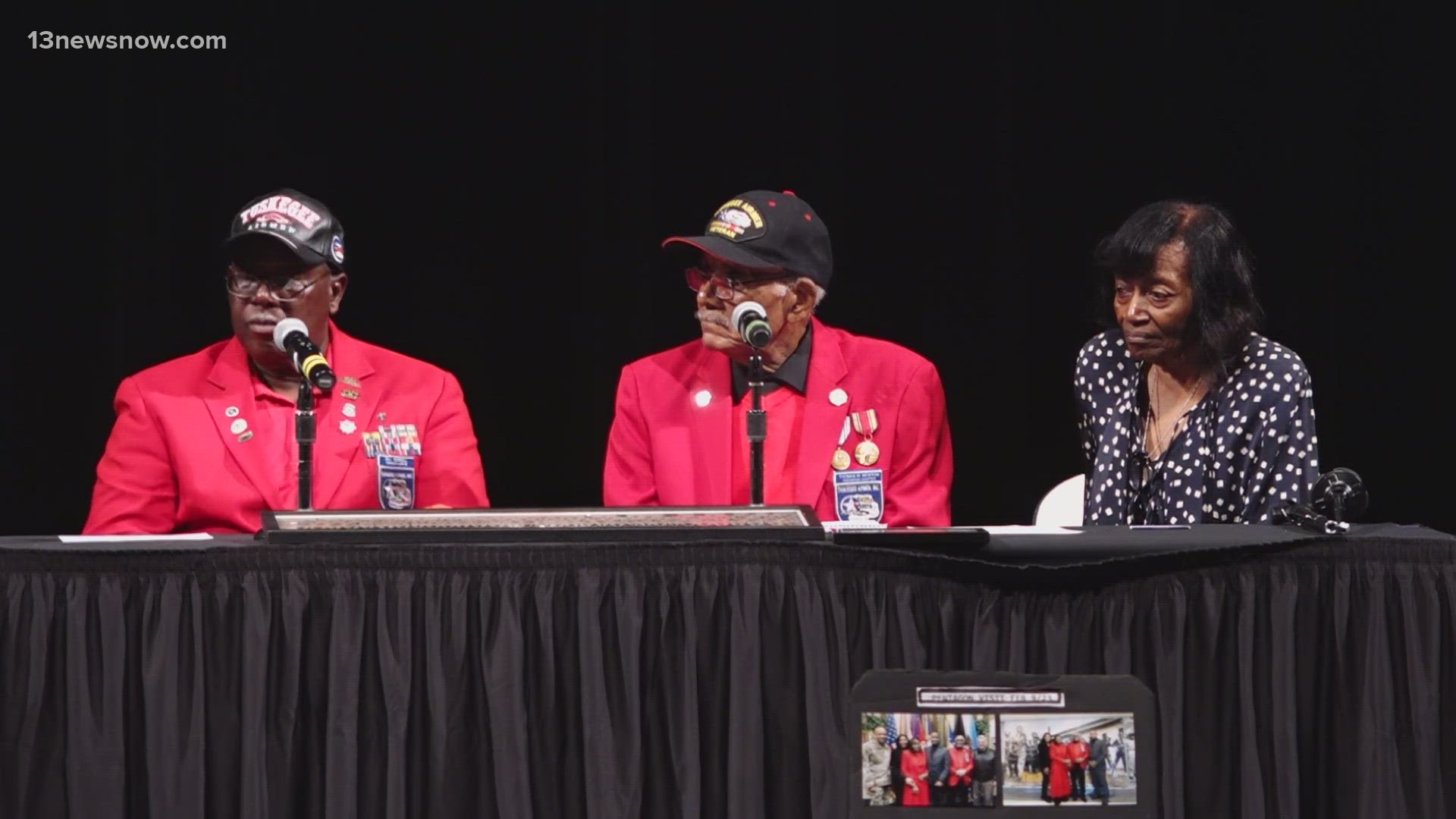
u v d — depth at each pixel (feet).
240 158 44.01
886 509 33.22
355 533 23.31
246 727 22.95
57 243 43.57
